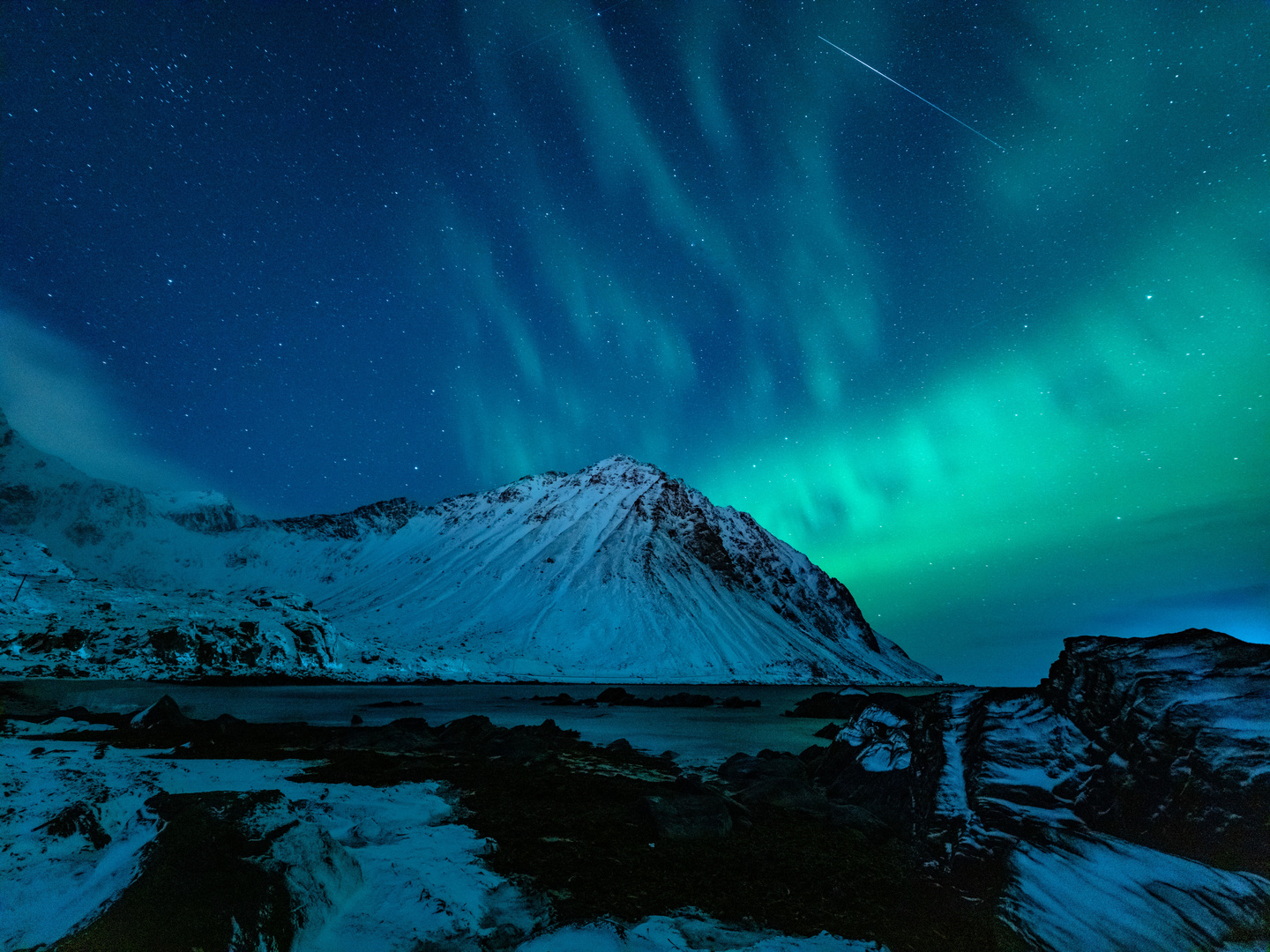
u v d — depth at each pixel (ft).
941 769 24.56
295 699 97.19
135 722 46.21
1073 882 15.64
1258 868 15.05
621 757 41.19
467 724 49.47
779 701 131.95
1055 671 26.13
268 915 12.30
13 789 22.30
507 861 18.49
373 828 21.22
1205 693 19.65
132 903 11.94
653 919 14.65
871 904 15.99
